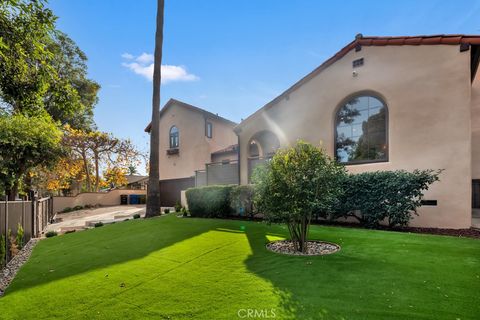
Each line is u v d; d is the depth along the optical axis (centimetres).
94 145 2488
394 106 947
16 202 840
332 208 896
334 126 1102
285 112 1254
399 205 782
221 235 795
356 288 391
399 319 307
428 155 873
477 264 476
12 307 396
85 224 1479
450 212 826
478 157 1223
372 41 1002
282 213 598
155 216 1404
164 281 461
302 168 601
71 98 675
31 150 1103
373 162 984
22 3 505
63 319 353
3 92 583
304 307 342
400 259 511
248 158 1410
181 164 2328
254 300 369
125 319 343
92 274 524
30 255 791
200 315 339
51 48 1673
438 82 873
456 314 313
